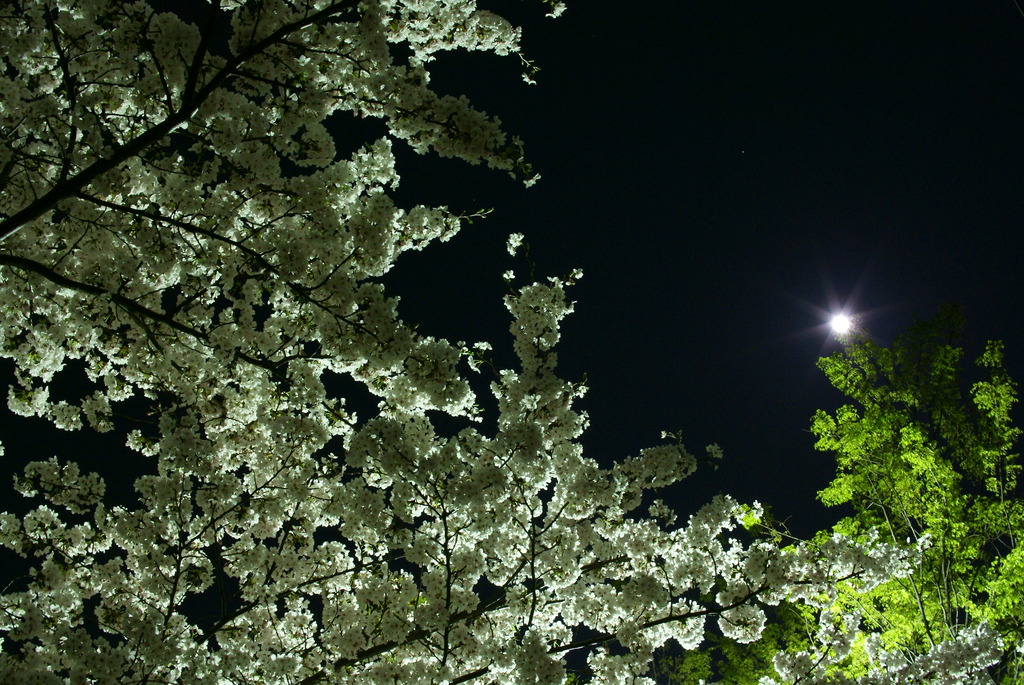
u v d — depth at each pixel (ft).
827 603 18.30
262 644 17.75
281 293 15.26
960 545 33.63
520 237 17.76
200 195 15.26
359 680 16.55
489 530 15.90
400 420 16.49
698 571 16.93
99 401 16.33
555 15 17.31
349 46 15.19
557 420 17.44
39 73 15.60
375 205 14.98
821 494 39.29
